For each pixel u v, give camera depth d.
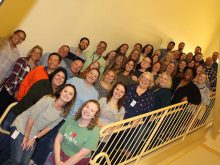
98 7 6.39
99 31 6.68
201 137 6.32
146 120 4.48
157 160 4.86
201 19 10.00
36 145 3.69
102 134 3.44
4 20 5.06
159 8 8.06
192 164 5.31
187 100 5.25
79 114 3.17
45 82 3.82
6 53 4.49
